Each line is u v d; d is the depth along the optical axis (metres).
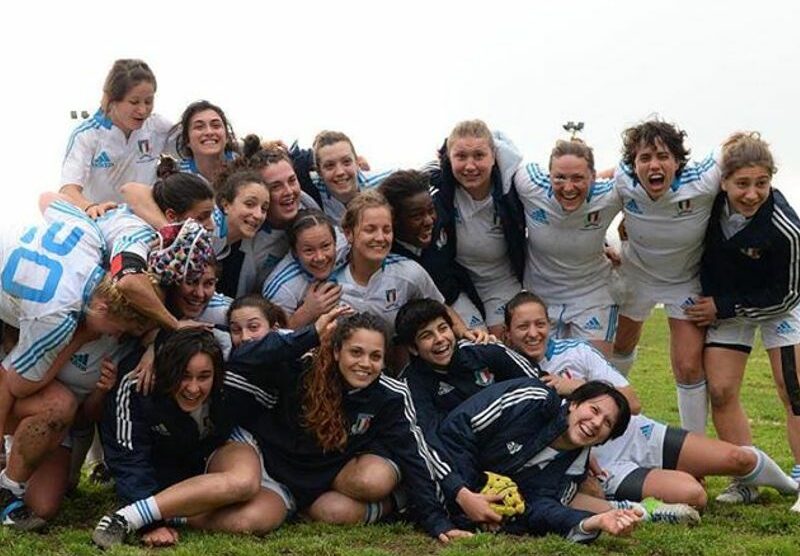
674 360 9.12
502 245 9.15
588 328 9.27
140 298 6.87
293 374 7.35
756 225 8.32
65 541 6.82
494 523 7.12
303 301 8.10
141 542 6.75
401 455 7.33
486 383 8.00
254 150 8.88
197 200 7.59
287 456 7.38
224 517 7.05
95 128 9.09
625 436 8.25
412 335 7.81
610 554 6.73
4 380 7.12
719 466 8.11
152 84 9.02
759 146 8.16
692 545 6.86
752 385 18.14
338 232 8.50
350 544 6.91
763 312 8.50
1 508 7.22
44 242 7.13
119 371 7.24
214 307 7.70
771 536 7.29
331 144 8.74
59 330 6.91
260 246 8.48
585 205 8.76
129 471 6.98
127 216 7.60
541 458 7.45
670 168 8.38
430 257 8.77
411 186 8.31
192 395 6.95
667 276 9.05
